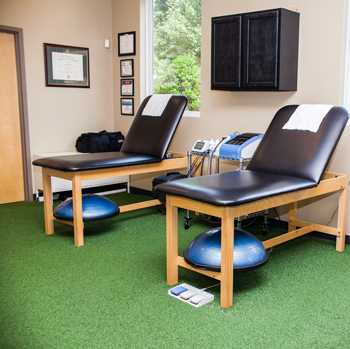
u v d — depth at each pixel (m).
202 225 3.90
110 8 5.21
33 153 4.72
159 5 4.83
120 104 5.31
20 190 4.75
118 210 3.56
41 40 4.62
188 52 4.58
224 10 3.98
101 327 2.08
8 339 1.96
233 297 2.42
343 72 3.30
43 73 4.70
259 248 2.45
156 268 2.85
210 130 4.29
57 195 4.82
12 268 2.82
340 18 3.23
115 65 5.30
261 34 3.34
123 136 5.25
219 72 3.68
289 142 3.00
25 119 4.60
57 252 3.14
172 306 2.31
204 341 1.96
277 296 2.44
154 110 4.08
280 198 2.56
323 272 2.80
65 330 2.05
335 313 2.24
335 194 3.44
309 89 3.48
